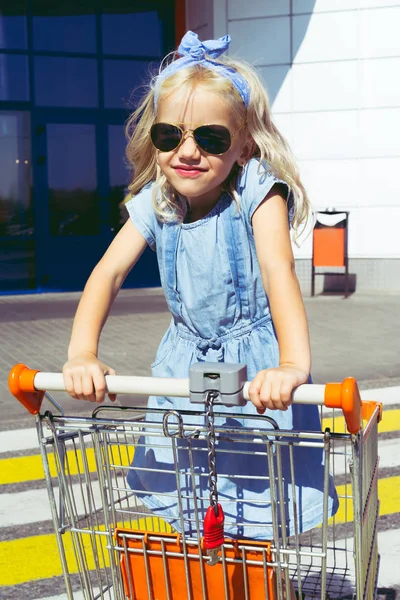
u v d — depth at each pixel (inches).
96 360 97.0
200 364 87.3
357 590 88.5
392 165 520.1
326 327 412.2
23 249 553.3
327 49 519.5
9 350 366.0
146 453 108.2
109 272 109.6
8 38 536.1
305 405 108.0
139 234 111.0
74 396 93.3
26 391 93.8
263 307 106.8
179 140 98.4
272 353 106.5
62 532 98.0
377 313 450.3
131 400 283.3
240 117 100.7
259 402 86.0
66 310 478.6
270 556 92.5
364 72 516.7
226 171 100.6
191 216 108.3
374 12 510.9
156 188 108.3
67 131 553.6
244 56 529.3
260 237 101.4
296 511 93.6
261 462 103.0
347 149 524.1
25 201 550.9
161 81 101.7
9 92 539.8
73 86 552.1
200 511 104.3
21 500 202.4
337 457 222.5
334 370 323.3
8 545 176.7
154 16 564.4
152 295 535.8
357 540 87.3
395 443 241.3
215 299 105.5
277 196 103.0
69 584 99.3
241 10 526.0
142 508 152.1
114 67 559.8
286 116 529.7
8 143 543.5
